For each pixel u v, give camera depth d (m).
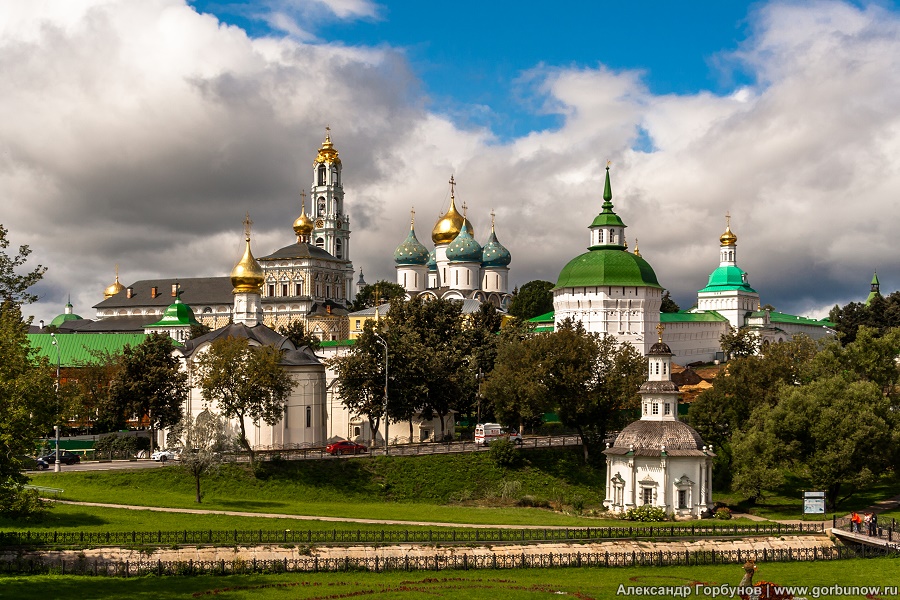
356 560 75.94
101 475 111.50
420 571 75.31
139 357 138.12
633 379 136.12
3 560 70.56
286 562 74.25
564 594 68.25
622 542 83.38
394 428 151.62
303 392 140.00
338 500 115.38
